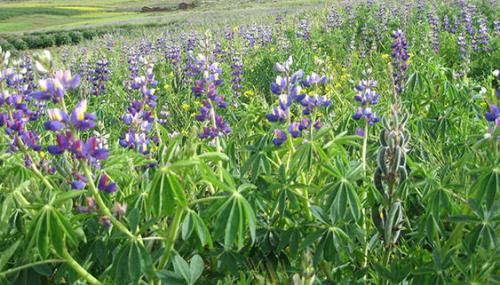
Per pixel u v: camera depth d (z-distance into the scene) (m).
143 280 2.75
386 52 9.66
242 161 3.98
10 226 2.92
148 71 4.19
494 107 2.94
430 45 9.00
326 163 2.99
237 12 33.59
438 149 4.48
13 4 108.44
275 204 2.92
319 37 11.45
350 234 2.96
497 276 2.29
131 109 4.09
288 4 36.81
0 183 3.15
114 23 44.44
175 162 2.34
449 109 4.79
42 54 2.67
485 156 3.35
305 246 2.76
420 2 12.73
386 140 2.65
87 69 7.93
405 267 2.62
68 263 2.50
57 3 108.44
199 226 2.52
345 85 7.30
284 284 2.81
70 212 2.95
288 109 3.19
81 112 2.41
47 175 3.29
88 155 2.41
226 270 2.98
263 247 3.03
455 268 2.56
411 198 3.54
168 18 42.00
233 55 9.86
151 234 2.96
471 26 9.59
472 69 8.12
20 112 3.33
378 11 12.80
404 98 5.67
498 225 2.72
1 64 3.56
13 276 2.60
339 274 2.95
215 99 3.72
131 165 3.24
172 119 6.91
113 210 2.54
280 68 3.33
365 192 3.36
